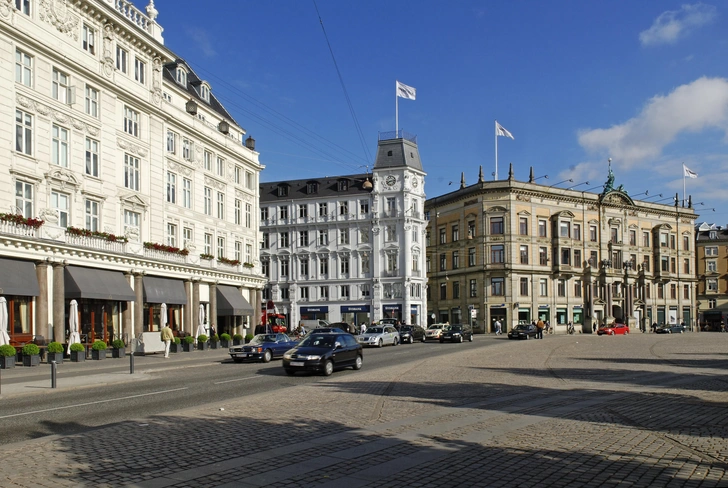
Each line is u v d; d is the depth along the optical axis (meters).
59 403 15.91
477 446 9.89
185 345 41.31
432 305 89.44
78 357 31.31
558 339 57.94
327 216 77.81
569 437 10.55
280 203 80.00
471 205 82.12
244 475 8.25
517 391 17.28
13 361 27.47
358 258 76.38
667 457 9.09
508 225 78.94
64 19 34.53
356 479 8.05
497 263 78.88
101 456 9.33
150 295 40.69
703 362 27.77
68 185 34.47
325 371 23.16
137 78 41.84
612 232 88.56
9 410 14.69
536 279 80.06
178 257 44.09
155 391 18.52
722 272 107.25
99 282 35.50
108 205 37.81
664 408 13.80
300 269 78.69
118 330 38.69
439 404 14.69
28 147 32.00
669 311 93.94
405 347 45.88
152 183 42.47
